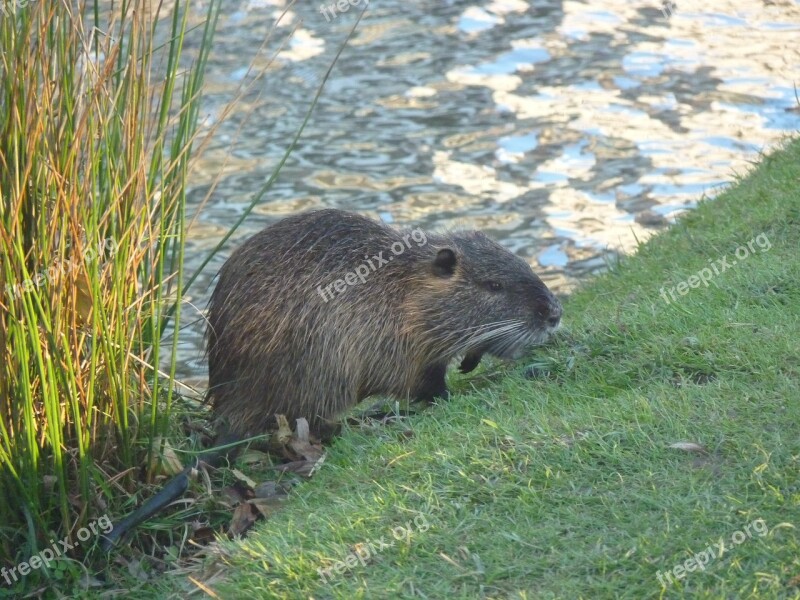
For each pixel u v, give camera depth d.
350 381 9.48
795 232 11.04
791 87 20.62
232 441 9.00
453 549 6.98
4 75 7.20
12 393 7.48
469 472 7.68
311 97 21.23
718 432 7.59
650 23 24.64
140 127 7.87
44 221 7.32
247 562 7.25
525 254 15.40
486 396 9.03
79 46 7.70
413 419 9.01
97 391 8.00
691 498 6.97
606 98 20.70
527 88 21.39
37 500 7.65
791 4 25.61
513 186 17.58
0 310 7.23
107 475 8.09
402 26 24.98
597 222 16.22
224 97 20.97
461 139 19.36
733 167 17.50
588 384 8.78
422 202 17.16
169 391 8.25
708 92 20.64
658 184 17.28
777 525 6.55
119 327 7.78
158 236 8.10
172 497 8.09
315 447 9.03
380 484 7.88
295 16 25.52
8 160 7.24
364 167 18.45
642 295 10.52
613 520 6.97
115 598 7.55
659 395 8.23
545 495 7.30
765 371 8.26
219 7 8.64
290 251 9.28
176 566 7.77
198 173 18.28
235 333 9.13
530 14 25.52
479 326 9.80
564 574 6.59
